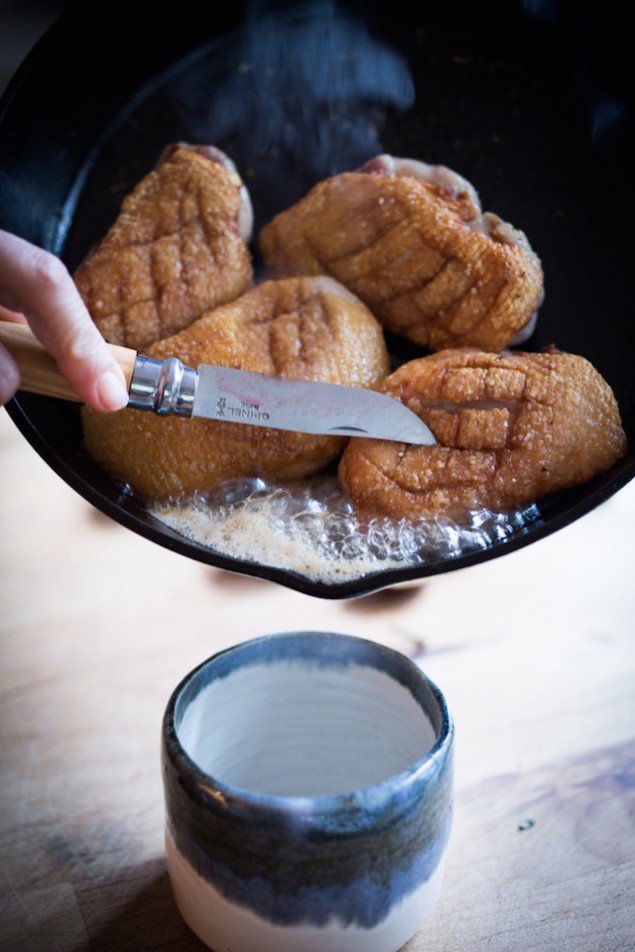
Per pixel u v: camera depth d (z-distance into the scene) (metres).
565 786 0.41
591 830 0.39
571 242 0.46
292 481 0.42
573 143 0.47
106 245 0.45
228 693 0.35
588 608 0.52
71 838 0.39
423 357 0.43
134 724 0.45
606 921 0.35
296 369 0.41
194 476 0.40
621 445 0.39
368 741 0.36
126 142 0.50
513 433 0.39
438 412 0.39
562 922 0.35
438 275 0.43
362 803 0.30
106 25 0.45
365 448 0.39
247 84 0.50
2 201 0.45
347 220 0.45
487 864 0.38
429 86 0.49
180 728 0.33
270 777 0.37
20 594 0.54
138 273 0.44
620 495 0.64
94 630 0.51
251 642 0.35
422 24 0.49
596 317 0.45
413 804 0.31
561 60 0.47
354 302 0.44
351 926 0.31
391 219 0.44
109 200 0.49
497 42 0.48
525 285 0.42
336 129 0.51
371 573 0.36
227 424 0.40
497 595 0.54
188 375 0.36
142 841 0.39
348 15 0.49
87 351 0.35
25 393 0.40
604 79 0.46
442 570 0.35
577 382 0.39
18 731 0.44
